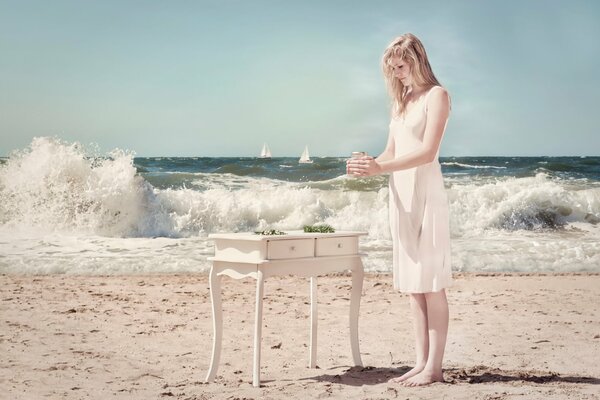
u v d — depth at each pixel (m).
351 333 4.77
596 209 15.70
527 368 4.62
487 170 30.67
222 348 5.52
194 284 9.22
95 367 4.77
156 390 4.09
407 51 4.05
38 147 15.05
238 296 8.31
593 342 5.60
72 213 14.47
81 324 6.43
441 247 3.99
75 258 11.09
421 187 4.01
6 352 5.19
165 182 21.30
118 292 8.45
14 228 13.94
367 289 8.87
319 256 4.41
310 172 29.64
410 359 5.07
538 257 11.63
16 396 3.92
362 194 16.62
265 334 6.12
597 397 3.60
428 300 4.05
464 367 4.63
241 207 15.70
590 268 10.91
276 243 4.15
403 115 4.14
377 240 13.45
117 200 14.66
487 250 12.30
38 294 8.17
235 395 3.90
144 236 14.41
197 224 15.27
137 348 5.46
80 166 14.91
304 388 4.02
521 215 15.52
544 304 7.68
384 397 3.69
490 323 6.54
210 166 41.56
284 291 8.72
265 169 29.22
